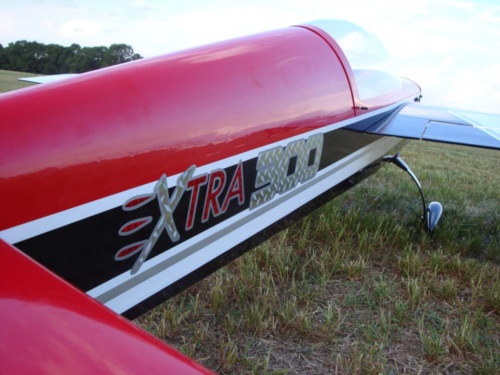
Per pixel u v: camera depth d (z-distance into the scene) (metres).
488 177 8.62
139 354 0.90
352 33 3.49
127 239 1.69
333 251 3.72
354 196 5.65
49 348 0.85
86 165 1.50
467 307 3.06
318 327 2.75
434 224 4.34
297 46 2.82
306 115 2.70
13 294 0.95
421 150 14.24
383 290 3.12
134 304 1.82
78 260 1.53
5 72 35.84
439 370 2.45
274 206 2.61
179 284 2.04
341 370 2.39
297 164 2.71
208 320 2.80
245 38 2.53
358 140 3.59
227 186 2.15
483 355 2.55
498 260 4.02
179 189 1.87
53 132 1.45
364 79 3.57
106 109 1.62
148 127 1.72
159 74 1.88
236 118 2.15
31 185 1.36
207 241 2.12
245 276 3.19
